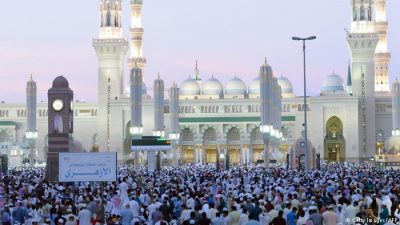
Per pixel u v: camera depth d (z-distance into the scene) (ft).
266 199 136.36
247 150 541.75
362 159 520.42
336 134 528.22
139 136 435.12
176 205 135.95
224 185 185.47
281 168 332.60
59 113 276.00
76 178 134.72
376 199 126.82
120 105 530.68
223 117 542.57
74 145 290.56
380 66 567.18
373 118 523.29
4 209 122.83
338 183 182.39
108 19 547.49
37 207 128.67
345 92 537.65
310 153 349.00
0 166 322.75
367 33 520.01
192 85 574.15
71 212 121.29
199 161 544.21
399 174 243.60
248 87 577.84
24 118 552.82
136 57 549.95
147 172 292.20
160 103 450.30
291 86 561.84
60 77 278.05
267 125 375.04
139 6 552.41
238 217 113.50
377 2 570.87
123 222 120.88
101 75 536.83
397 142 421.18
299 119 529.86
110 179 134.82
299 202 129.18
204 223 109.29
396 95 484.74
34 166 441.27
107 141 531.91
